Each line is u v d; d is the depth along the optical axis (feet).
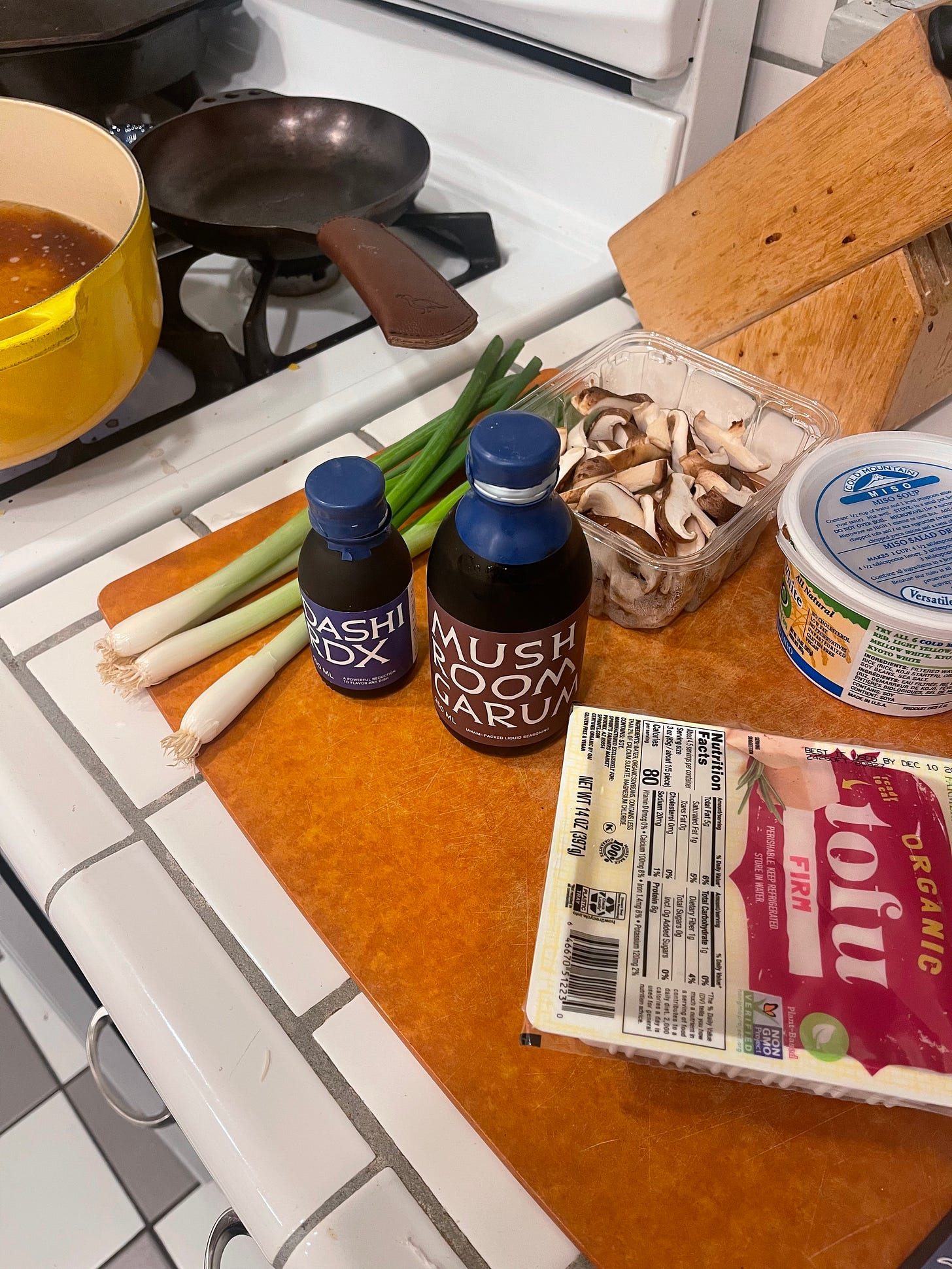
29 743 1.62
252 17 3.14
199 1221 3.33
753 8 2.12
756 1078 1.19
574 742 1.40
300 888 1.46
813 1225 1.15
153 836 1.53
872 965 1.19
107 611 1.80
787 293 1.94
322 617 1.51
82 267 2.11
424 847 1.51
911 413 2.02
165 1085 1.29
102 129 2.02
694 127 2.27
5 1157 3.44
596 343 2.36
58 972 2.53
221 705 1.61
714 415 2.08
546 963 1.19
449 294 1.79
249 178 2.72
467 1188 1.20
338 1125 1.24
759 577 1.92
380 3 2.77
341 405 2.19
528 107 2.54
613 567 1.72
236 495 2.03
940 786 1.36
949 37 1.52
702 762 1.38
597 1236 1.14
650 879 1.26
